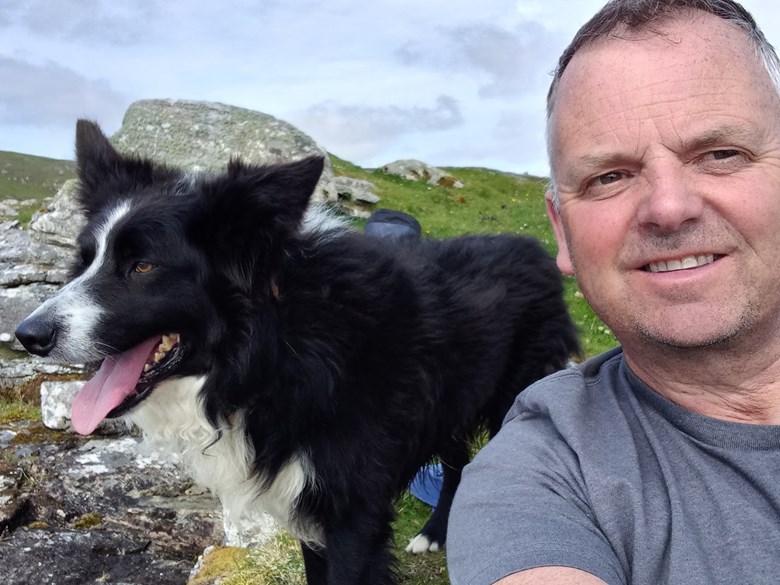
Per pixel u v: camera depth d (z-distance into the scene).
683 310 0.40
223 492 0.90
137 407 0.84
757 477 0.37
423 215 4.69
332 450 0.82
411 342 0.88
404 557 1.13
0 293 1.95
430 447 0.98
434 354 0.92
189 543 1.21
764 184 0.39
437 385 0.94
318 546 0.91
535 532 0.36
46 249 2.04
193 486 1.29
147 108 2.42
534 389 0.48
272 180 0.79
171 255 0.82
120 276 0.84
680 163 0.40
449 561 0.40
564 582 0.33
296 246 0.83
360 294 0.85
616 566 0.37
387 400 0.85
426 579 1.06
